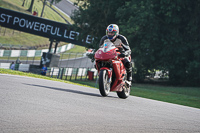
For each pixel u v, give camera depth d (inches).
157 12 3801.7
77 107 628.1
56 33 6048.2
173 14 3777.1
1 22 6181.1
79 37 4800.7
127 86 1130.0
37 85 992.2
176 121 641.6
